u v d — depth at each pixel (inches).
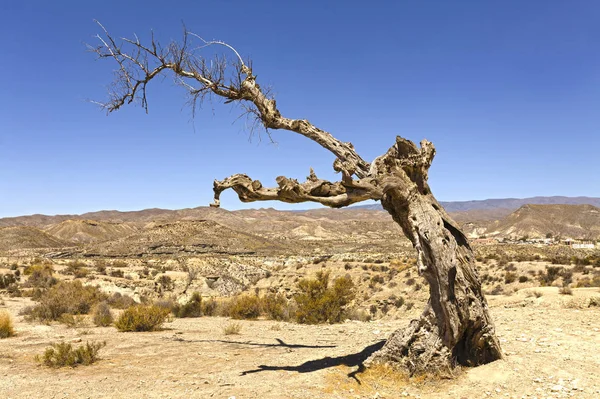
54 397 315.9
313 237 7244.1
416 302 1192.8
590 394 287.3
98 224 6889.8
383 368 341.4
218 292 1691.7
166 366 397.7
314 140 381.1
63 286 1117.7
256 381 337.4
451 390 312.5
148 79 407.8
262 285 1812.3
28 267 1803.6
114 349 475.8
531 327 471.5
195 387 329.4
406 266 1672.0
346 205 327.3
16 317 756.0
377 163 339.0
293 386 322.0
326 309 709.9
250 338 535.2
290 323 700.0
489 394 300.0
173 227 4124.0
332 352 418.3
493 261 1818.4
